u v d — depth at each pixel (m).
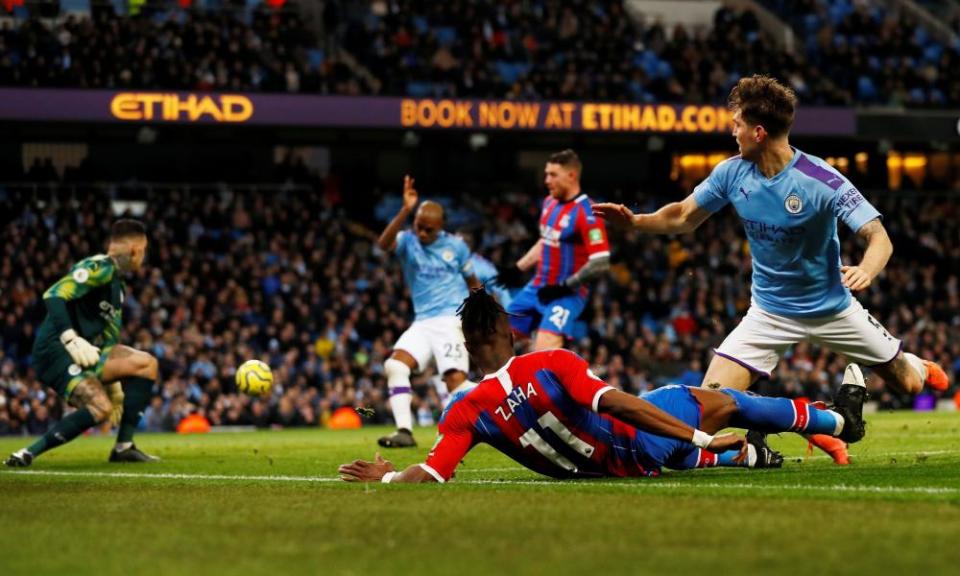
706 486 21.80
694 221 28.44
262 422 81.56
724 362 28.98
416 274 43.25
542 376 23.36
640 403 22.53
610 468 24.27
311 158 118.06
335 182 112.75
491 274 44.19
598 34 116.25
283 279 95.69
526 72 112.44
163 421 79.00
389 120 96.38
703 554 14.20
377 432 68.88
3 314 84.06
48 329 36.59
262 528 17.31
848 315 28.05
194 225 99.88
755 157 27.03
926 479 23.78
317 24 119.50
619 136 104.62
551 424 23.47
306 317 92.25
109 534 17.06
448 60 108.81
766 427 24.84
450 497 20.77
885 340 28.41
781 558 13.81
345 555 14.75
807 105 105.31
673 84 110.12
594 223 40.00
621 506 18.84
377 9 118.88
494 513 18.30
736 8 132.12
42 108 89.19
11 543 16.39
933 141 108.94
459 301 43.47
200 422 78.44
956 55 119.88
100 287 37.12
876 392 91.75
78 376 36.34
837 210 26.33
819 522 16.66
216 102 92.62
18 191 100.75
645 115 100.50
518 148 115.12
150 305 87.12
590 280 40.09
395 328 92.94
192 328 85.75
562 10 119.12
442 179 121.25
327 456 40.00
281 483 25.41
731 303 106.19
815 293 27.95
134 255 37.44
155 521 18.45
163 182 111.75
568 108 99.31
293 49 109.44
